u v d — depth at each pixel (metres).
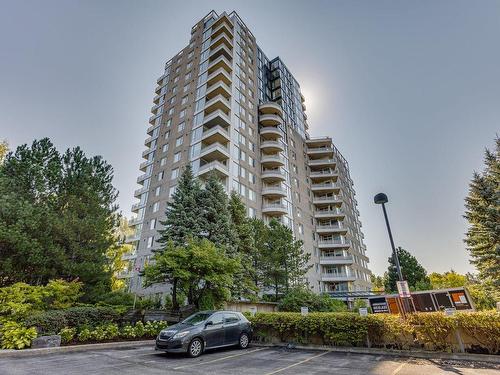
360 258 54.25
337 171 55.41
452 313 9.27
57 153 16.88
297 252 24.69
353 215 60.59
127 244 34.50
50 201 15.47
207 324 10.30
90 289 15.38
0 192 13.45
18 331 9.57
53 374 6.84
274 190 36.69
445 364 7.91
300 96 61.66
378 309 13.44
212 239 19.62
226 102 35.59
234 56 41.62
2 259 12.95
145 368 7.66
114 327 12.22
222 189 22.56
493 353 8.47
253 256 23.52
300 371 7.42
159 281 15.80
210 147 31.66
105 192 17.73
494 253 22.61
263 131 41.44
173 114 40.84
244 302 20.61
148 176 38.91
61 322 10.94
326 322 11.17
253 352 10.37
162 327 13.95
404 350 9.58
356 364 8.19
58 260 13.90
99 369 7.44
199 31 46.97
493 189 23.94
